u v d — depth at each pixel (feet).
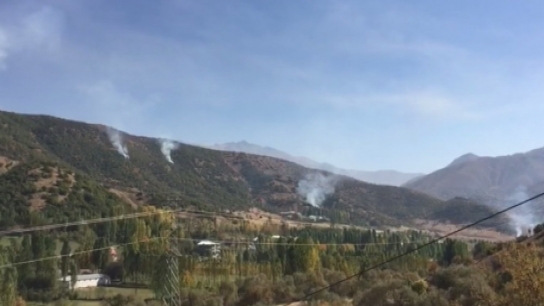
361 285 249.34
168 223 432.25
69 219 438.40
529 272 103.30
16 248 304.50
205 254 395.96
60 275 309.83
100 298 293.23
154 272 275.80
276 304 259.19
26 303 275.80
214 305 260.62
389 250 414.21
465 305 163.02
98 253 353.31
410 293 188.55
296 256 319.88
